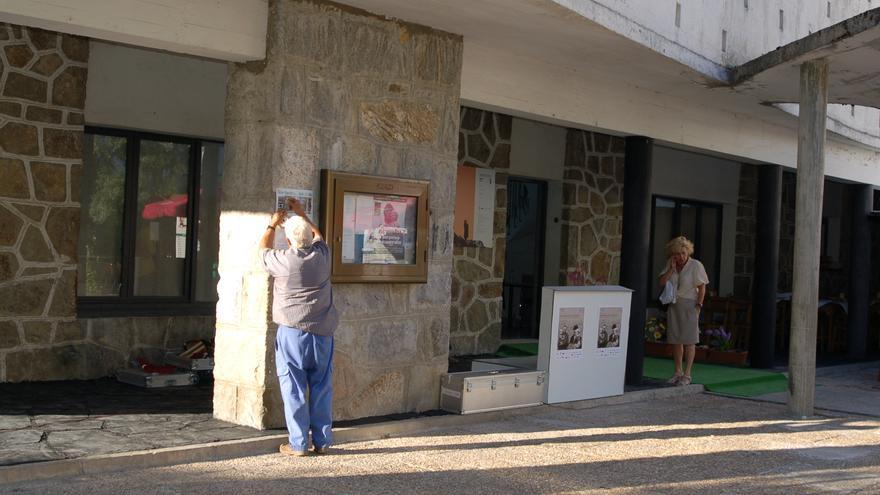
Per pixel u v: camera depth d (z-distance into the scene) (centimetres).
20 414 689
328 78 718
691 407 955
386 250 762
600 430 795
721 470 658
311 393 645
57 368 859
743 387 1130
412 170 790
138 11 624
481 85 864
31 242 841
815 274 922
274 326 685
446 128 820
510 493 566
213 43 661
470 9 728
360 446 683
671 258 1067
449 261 828
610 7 772
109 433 640
